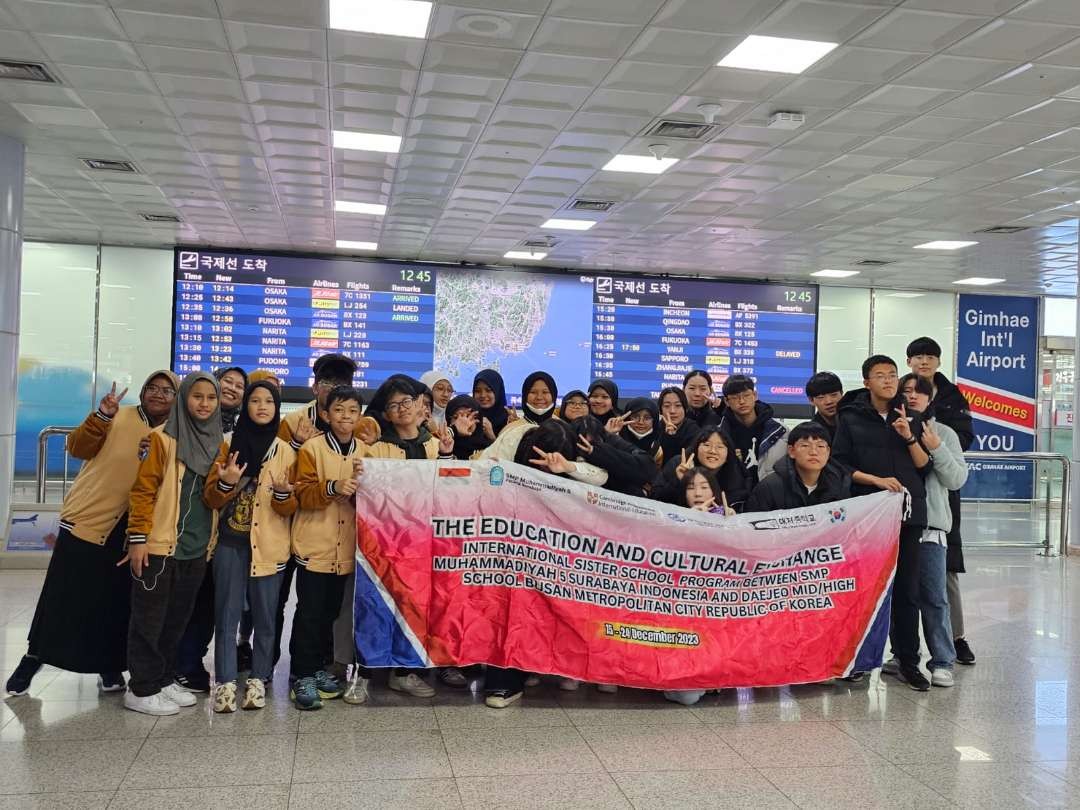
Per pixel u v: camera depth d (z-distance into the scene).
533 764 3.26
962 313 14.09
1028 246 10.41
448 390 6.00
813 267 12.08
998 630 5.62
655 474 4.23
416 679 4.00
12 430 7.28
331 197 8.77
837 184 7.86
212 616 3.99
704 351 12.72
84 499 3.72
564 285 12.41
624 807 2.91
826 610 4.10
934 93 5.67
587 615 3.87
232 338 11.53
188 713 3.69
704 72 5.40
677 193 8.29
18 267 7.20
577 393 5.31
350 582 4.11
